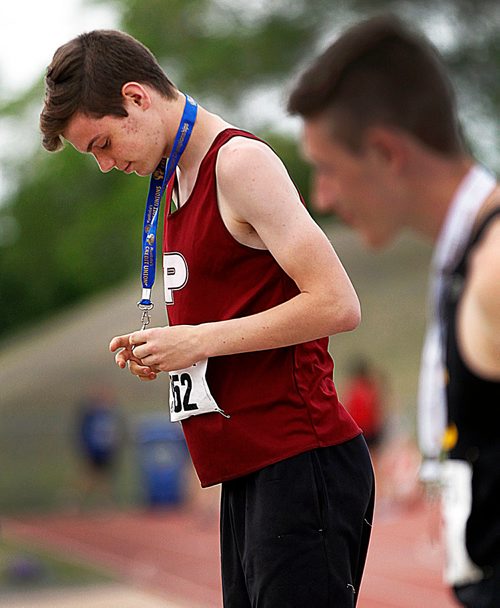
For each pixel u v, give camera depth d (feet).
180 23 296.10
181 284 21.26
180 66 289.53
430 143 23.97
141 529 159.43
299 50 278.67
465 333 24.44
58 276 462.60
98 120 20.54
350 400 152.05
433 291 25.86
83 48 20.70
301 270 20.08
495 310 23.00
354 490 21.16
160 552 133.80
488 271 23.07
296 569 20.34
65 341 342.03
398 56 23.84
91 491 199.11
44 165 410.52
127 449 224.33
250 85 285.02
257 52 278.67
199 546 138.82
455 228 24.44
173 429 184.96
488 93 263.49
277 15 278.87
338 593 20.61
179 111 21.11
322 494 20.74
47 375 301.63
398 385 206.90
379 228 25.08
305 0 274.77
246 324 20.22
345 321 20.18
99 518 174.70
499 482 24.86
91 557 130.21
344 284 20.26
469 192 24.35
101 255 388.37
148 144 20.84
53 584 107.14
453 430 25.54
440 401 26.40
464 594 26.04
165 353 20.30
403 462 153.69
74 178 408.67
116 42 20.76
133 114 20.59
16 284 474.90
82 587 104.99
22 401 285.64
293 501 20.52
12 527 169.48
